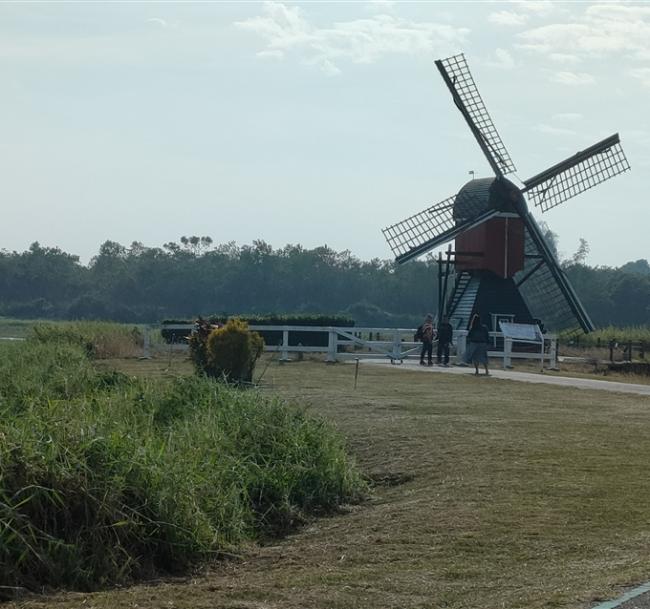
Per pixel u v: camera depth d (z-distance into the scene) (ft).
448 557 38.81
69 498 39.83
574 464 56.08
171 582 38.60
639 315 369.09
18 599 34.37
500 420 73.00
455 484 52.16
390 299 378.53
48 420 45.39
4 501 38.14
